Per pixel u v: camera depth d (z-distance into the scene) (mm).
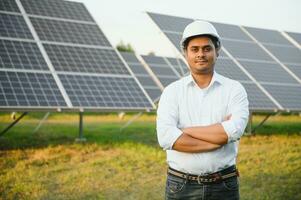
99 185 7004
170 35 10984
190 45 2967
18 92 8273
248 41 13305
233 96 3006
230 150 2988
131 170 7664
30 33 10117
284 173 7922
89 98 8828
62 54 9922
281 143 9727
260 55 12711
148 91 14703
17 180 6867
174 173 3031
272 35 14336
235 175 3025
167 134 2969
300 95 11305
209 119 3010
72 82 9141
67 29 10867
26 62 9203
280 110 10336
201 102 3027
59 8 11555
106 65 10188
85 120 13703
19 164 7469
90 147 8750
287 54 13383
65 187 6801
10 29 9945
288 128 11664
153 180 7363
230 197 2994
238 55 12289
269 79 11664
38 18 10734
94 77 9617
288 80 11914
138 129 11570
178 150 2953
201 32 2904
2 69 8742
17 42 9664
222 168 2967
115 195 6734
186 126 3035
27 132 10406
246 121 2986
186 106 3039
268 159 8539
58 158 7926
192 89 3057
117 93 9312
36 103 8125
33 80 8773
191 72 3084
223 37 12797
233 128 2869
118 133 10719
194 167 2947
